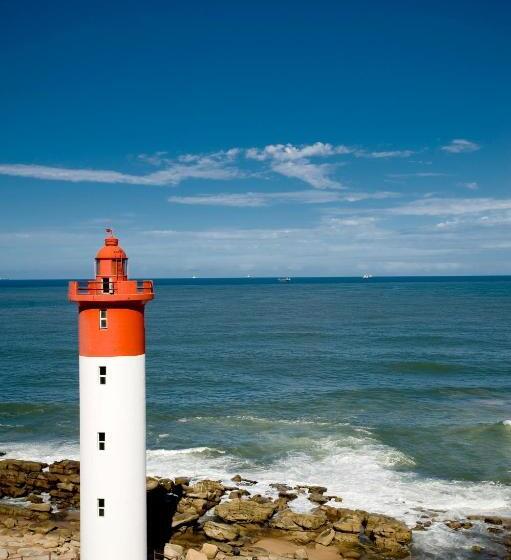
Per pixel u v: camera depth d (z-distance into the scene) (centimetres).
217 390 6469
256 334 11062
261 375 7231
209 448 4538
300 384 6756
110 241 2303
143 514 2394
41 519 3362
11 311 16462
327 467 4191
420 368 7662
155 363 8012
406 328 11925
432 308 17162
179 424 5200
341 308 17512
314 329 11825
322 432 4956
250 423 5216
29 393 6272
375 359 8281
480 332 11219
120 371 2262
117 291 2228
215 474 4059
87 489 2325
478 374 7312
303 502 3612
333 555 3048
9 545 2998
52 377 7056
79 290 2247
